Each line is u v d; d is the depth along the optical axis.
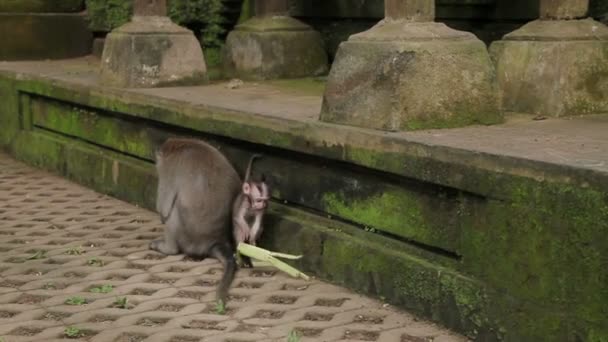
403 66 5.68
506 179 5.23
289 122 5.98
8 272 6.02
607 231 5.00
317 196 5.98
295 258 5.95
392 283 5.64
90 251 6.28
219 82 7.36
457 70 5.76
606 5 6.51
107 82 7.15
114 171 7.13
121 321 5.56
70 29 8.92
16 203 7.05
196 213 6.11
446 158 5.40
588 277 5.05
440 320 5.49
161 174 6.25
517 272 5.24
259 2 7.59
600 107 6.06
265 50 7.47
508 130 5.70
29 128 7.98
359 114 5.78
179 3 8.11
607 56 6.07
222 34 8.25
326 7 7.69
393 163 5.58
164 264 6.12
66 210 6.92
